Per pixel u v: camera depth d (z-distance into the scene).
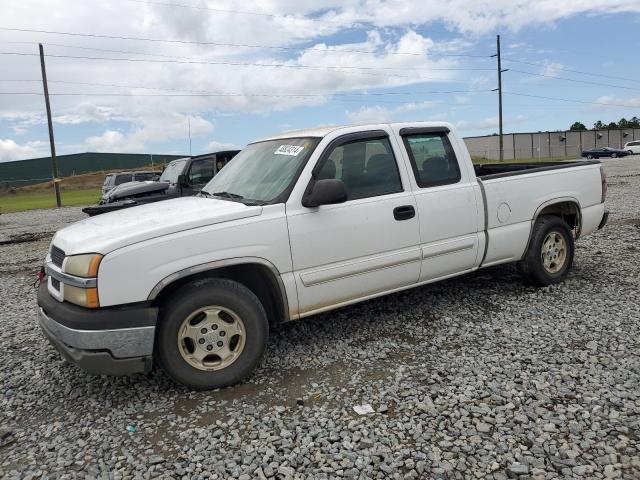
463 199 4.97
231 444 3.14
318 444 3.08
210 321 3.78
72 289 3.53
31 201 36.88
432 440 3.06
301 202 4.12
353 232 4.32
